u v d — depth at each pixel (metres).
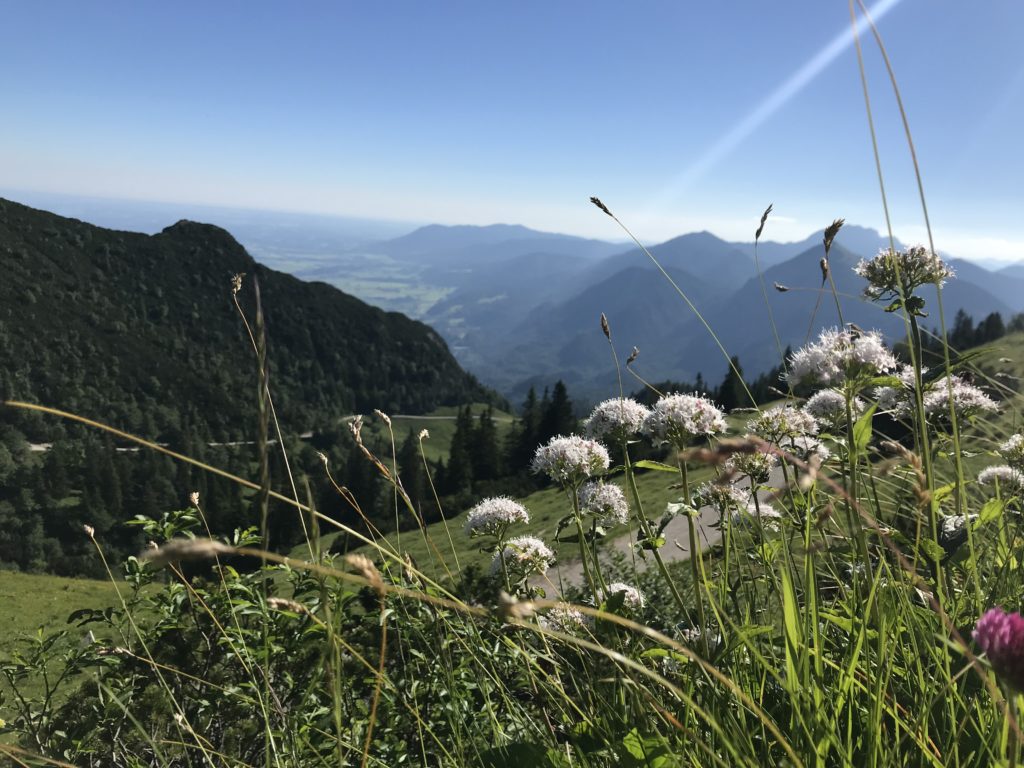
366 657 3.36
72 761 3.54
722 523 2.82
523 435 129.38
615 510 3.33
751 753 1.86
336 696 1.73
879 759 1.87
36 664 3.99
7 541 124.69
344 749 2.87
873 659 2.24
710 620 2.71
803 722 1.82
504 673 2.96
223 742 3.68
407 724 3.12
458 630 2.74
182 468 155.50
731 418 3.22
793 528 2.48
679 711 2.26
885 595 2.21
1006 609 2.30
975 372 3.86
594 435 3.53
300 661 3.62
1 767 2.50
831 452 3.36
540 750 2.29
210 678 3.90
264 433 1.86
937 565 2.19
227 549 1.08
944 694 1.95
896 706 1.92
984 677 1.18
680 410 3.06
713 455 1.22
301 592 3.52
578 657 2.70
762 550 2.62
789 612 2.06
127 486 147.38
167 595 4.04
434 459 147.38
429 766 2.82
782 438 3.01
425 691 3.06
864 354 2.70
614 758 2.03
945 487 2.69
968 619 2.34
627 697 2.46
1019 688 1.02
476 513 3.55
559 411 120.62
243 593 3.78
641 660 2.40
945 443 3.17
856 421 2.74
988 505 2.61
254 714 3.50
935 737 2.03
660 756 1.95
